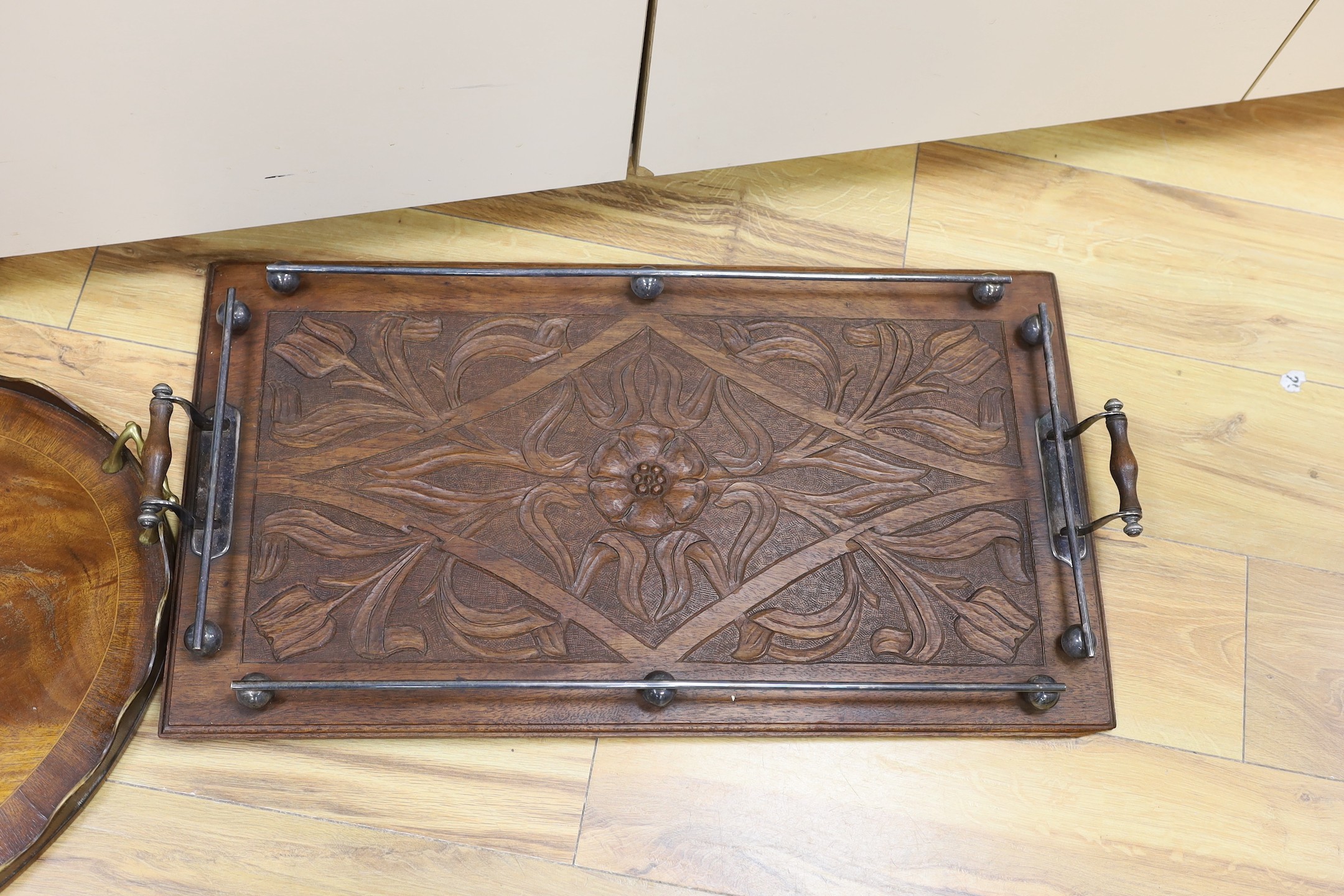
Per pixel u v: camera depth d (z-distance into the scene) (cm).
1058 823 109
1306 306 129
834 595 110
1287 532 120
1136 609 116
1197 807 110
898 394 118
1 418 111
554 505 111
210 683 104
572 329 118
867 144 121
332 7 88
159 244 120
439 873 104
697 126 112
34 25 84
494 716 105
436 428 113
